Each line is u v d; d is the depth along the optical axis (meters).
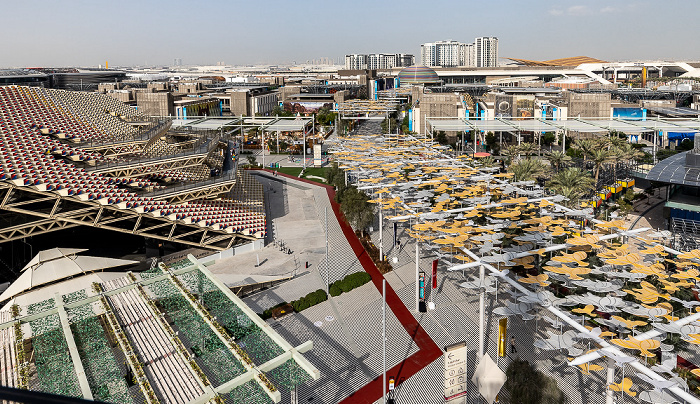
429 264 83.56
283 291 74.44
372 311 67.94
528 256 64.94
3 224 73.12
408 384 52.38
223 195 107.12
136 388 49.66
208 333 56.31
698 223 90.94
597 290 52.28
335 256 88.69
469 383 52.97
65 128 101.50
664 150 161.25
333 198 129.62
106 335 56.78
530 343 59.12
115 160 97.81
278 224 108.62
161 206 82.44
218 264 85.19
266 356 49.72
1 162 74.25
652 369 41.44
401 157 126.88
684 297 56.50
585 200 107.25
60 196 73.00
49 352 50.12
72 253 70.19
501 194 98.06
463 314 66.69
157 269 69.69
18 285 64.88
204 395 42.72
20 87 109.94
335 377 53.56
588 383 51.19
